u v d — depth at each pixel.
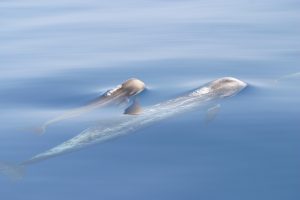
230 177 17.22
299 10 48.50
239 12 49.06
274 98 24.12
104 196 16.23
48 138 20.66
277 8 50.19
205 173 17.50
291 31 39.94
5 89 27.34
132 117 21.81
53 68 31.56
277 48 34.72
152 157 18.73
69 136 20.80
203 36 39.66
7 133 21.25
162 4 55.16
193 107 23.17
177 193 16.31
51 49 36.84
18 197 16.34
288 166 17.80
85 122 22.12
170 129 20.97
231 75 28.42
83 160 18.58
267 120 21.61
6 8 54.41
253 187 16.58
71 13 51.19
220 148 19.28
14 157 19.08
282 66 29.97
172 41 38.34
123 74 29.59
